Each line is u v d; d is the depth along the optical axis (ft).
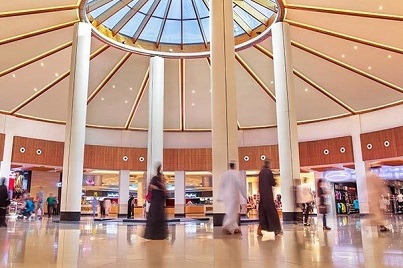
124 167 68.18
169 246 15.94
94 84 58.39
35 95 57.77
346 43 46.19
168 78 59.82
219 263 10.92
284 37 42.78
